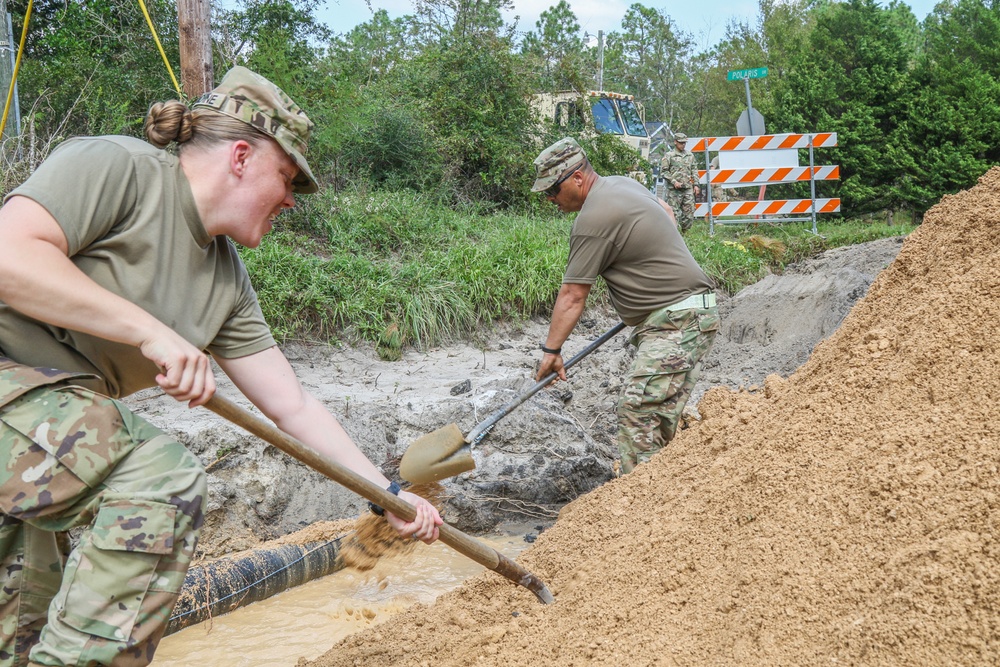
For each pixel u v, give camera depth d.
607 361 7.57
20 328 2.03
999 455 2.21
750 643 2.12
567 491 5.70
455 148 12.27
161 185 2.11
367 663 2.86
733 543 2.52
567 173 4.73
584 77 15.01
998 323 2.66
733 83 32.03
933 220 3.35
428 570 4.59
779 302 9.25
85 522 1.97
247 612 4.06
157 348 1.93
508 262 8.71
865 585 2.09
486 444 5.74
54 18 12.62
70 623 1.87
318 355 6.89
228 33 10.60
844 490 2.41
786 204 13.89
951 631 1.87
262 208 2.22
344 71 10.96
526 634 2.64
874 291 3.31
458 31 15.08
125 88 10.11
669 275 4.69
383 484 2.52
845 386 2.83
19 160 7.64
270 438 2.16
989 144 17.20
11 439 1.89
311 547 4.50
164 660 3.54
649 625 2.39
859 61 18.78
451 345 7.72
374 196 10.22
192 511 1.97
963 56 18.77
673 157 13.09
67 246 1.92
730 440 3.14
